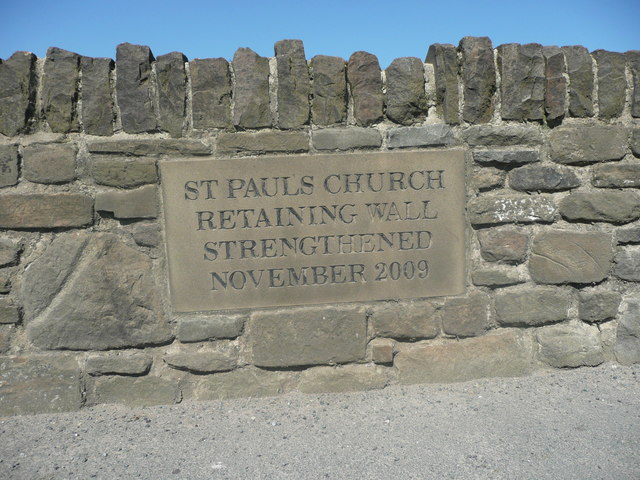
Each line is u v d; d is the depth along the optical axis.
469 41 2.96
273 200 2.92
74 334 2.90
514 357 3.11
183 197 2.88
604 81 3.03
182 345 2.98
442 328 3.08
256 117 2.87
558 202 3.05
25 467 2.38
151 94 2.84
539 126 3.02
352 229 2.97
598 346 3.14
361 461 2.35
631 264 3.11
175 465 2.37
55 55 2.80
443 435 2.54
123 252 2.89
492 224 3.04
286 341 3.00
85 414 2.88
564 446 2.41
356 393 3.02
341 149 2.93
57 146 2.79
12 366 2.88
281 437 2.58
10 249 2.82
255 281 2.97
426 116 2.99
